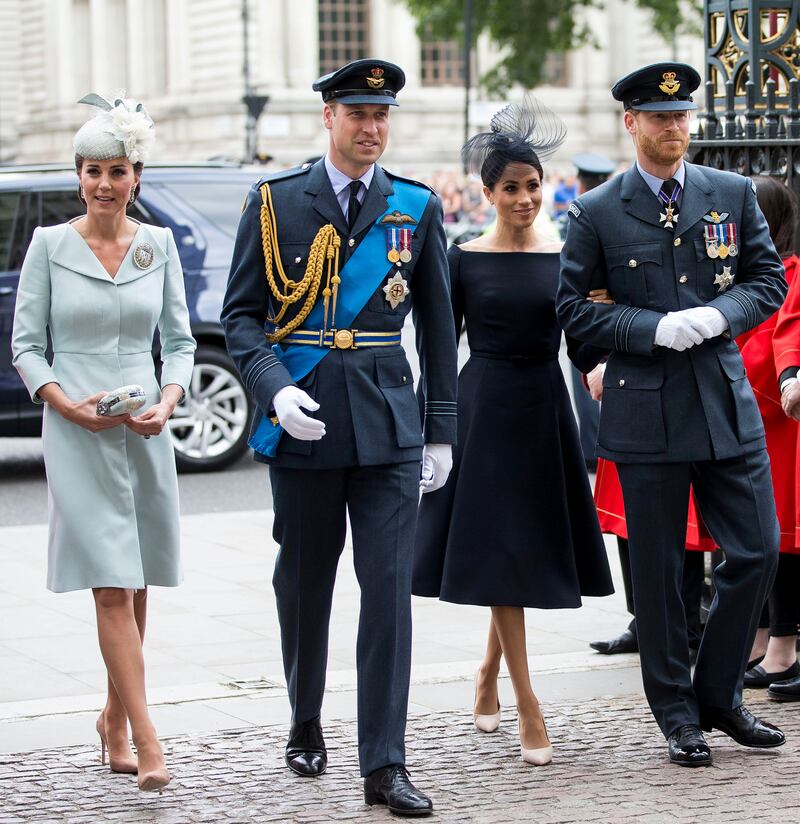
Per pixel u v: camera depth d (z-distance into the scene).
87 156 8.45
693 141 11.97
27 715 9.64
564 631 11.80
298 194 8.45
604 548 9.38
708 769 8.69
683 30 57.12
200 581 13.45
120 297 8.55
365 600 8.36
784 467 10.31
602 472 10.88
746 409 8.99
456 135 73.75
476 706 9.43
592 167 18.94
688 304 8.90
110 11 85.25
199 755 8.92
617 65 76.81
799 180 11.28
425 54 74.69
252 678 10.51
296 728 8.70
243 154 69.25
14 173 18.97
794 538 10.23
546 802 8.17
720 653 9.01
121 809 8.09
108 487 8.46
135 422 8.40
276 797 8.27
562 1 52.03
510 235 9.37
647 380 8.95
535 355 9.30
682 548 9.07
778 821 7.85
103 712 8.70
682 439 8.88
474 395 9.29
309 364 8.38
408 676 8.36
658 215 8.92
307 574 8.60
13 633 11.71
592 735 9.30
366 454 8.30
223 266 19.44
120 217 8.63
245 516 16.56
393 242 8.42
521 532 9.10
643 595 8.98
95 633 11.72
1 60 98.75
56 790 8.36
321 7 73.56
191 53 74.12
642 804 8.12
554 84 76.69
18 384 18.45
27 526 16.23
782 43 11.59
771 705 10.00
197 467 19.69
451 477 9.36
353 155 8.32
